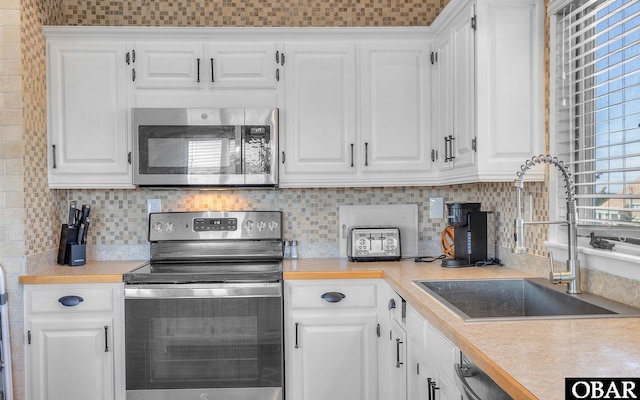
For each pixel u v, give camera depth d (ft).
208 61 9.80
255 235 10.37
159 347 8.79
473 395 4.48
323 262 10.16
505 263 9.22
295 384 8.96
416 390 6.94
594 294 6.48
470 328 4.98
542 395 3.26
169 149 9.54
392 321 8.56
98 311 8.89
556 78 7.39
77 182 9.78
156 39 9.76
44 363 8.85
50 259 9.88
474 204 9.36
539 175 7.69
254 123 9.58
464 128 8.25
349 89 9.88
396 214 10.94
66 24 10.71
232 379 8.84
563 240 7.33
